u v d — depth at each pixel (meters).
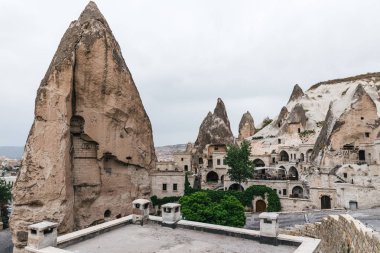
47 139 44.12
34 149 44.03
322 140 78.44
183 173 65.06
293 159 85.00
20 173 43.91
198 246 13.89
